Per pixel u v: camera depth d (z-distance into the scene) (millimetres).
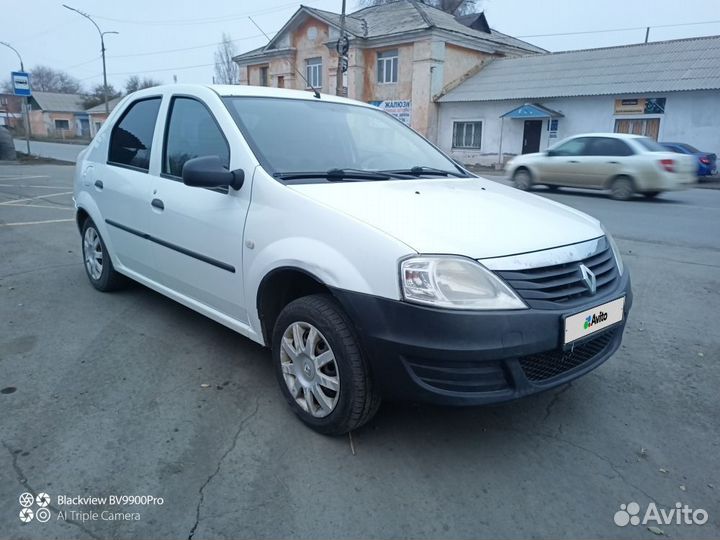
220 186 3119
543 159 14609
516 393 2432
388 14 30609
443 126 28719
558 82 25297
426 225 2578
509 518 2297
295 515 2281
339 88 22078
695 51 23531
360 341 2557
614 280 2893
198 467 2559
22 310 4504
